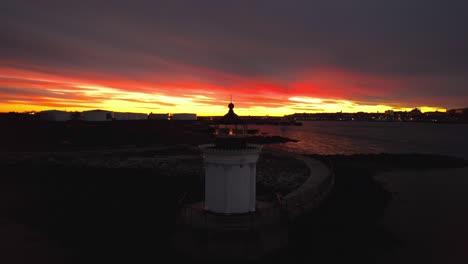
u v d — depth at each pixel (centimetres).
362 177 3031
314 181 2152
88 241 1451
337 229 1597
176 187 2642
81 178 3050
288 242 1173
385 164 4056
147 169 3478
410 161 4144
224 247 986
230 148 994
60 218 1803
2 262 1252
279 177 2836
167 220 1716
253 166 1030
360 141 9356
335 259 1284
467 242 1502
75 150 4712
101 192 2458
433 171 3622
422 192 2523
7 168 3519
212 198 1023
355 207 1992
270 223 1059
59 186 2700
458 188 2692
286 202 1516
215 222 988
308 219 1656
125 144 5684
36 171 3375
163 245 1312
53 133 6681
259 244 1015
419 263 1270
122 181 2903
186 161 3900
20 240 1470
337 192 2316
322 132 15075
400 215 1892
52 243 1438
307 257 1278
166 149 5066
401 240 1511
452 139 10175
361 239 1491
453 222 1777
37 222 1722
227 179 986
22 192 2461
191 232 1041
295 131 16012
